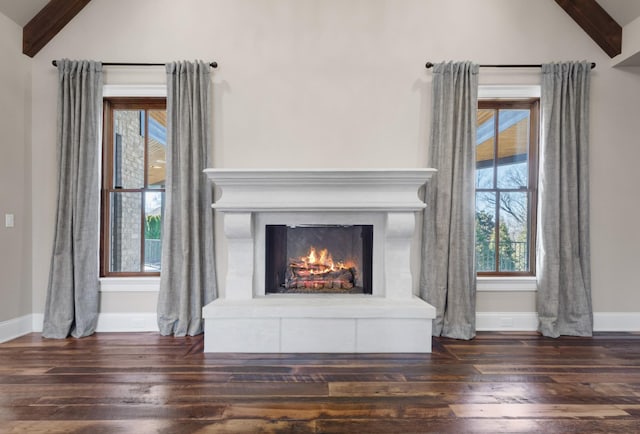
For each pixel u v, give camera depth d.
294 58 3.40
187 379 2.32
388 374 2.42
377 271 3.17
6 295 3.09
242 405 2.00
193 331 3.20
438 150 3.30
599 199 3.42
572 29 3.41
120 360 2.64
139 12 3.36
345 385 2.25
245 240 3.06
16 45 3.17
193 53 3.37
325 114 3.39
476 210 3.53
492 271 3.51
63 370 2.46
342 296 3.14
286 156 3.39
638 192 3.43
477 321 3.41
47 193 3.35
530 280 3.40
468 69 3.28
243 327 2.82
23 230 3.25
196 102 3.26
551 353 2.83
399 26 3.40
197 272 3.23
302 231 3.34
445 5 3.40
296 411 1.94
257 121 3.39
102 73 3.31
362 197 2.99
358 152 3.40
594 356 2.77
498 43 3.41
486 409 1.98
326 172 2.89
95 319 3.29
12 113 3.15
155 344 2.98
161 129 3.46
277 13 3.39
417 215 3.38
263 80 3.39
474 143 3.27
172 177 3.25
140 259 3.48
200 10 3.38
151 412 1.92
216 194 3.35
